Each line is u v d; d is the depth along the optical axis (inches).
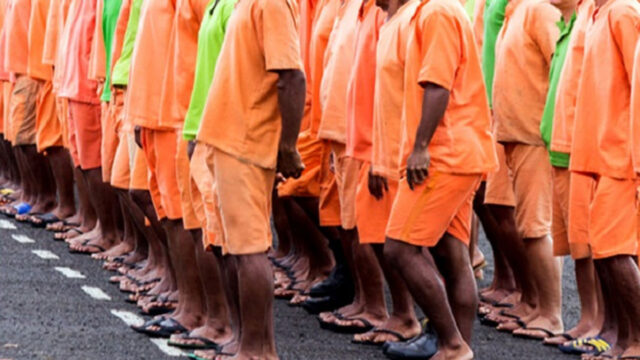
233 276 554.3
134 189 653.9
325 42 679.7
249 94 523.2
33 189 967.6
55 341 600.7
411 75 542.9
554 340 619.2
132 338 610.5
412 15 548.1
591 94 568.1
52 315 657.0
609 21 562.6
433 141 535.8
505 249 665.6
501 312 660.1
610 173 560.7
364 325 634.2
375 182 585.6
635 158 541.0
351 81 601.6
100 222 841.5
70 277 761.0
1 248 848.3
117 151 708.7
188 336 592.4
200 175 545.3
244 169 522.9
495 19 684.1
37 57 916.0
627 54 556.4
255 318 532.4
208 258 584.7
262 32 518.6
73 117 823.1
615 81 561.3
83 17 803.4
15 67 936.3
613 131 561.0
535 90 642.2
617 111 561.6
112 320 649.6
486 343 622.8
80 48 807.7
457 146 535.5
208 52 548.1
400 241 544.1
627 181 559.5
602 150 562.9
